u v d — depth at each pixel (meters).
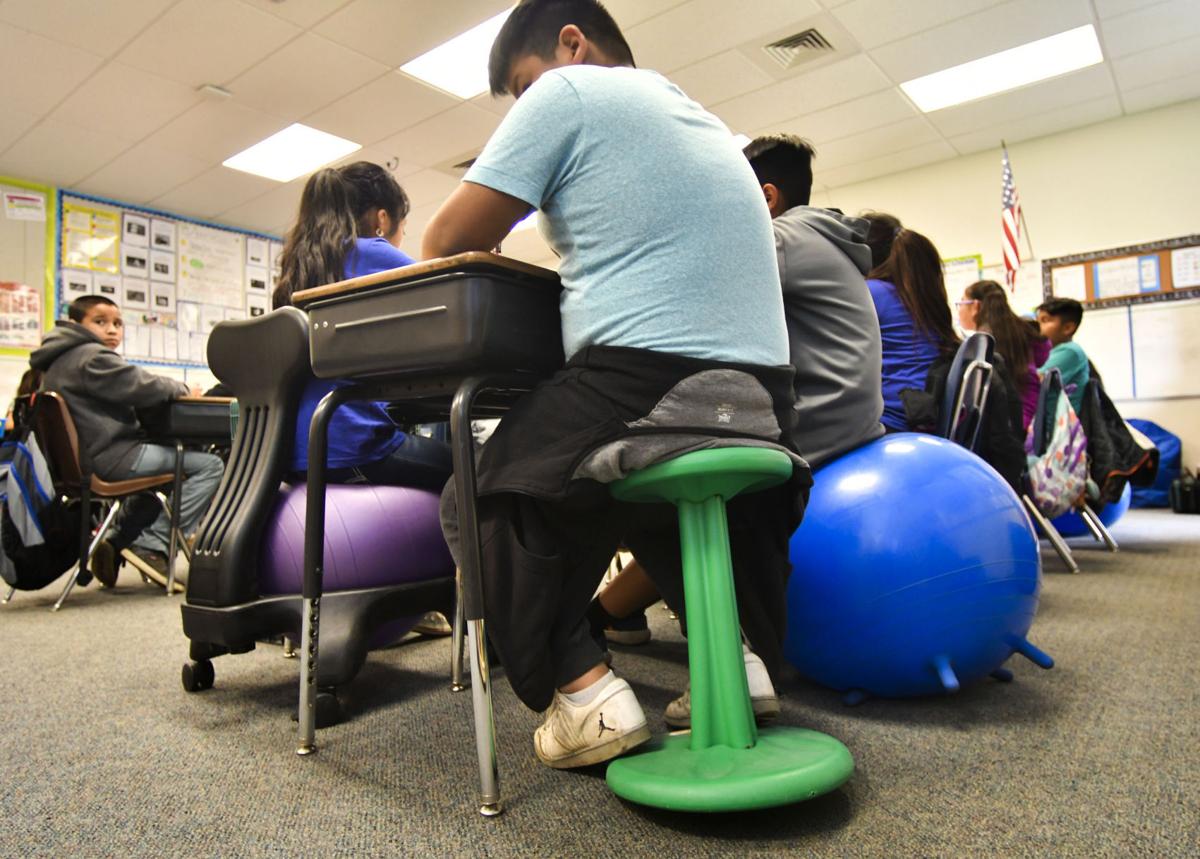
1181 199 4.48
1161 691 1.15
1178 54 3.92
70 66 3.66
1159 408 4.57
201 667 1.28
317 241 1.36
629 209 0.79
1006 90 4.26
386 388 0.94
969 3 3.42
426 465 1.40
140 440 2.52
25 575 2.27
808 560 1.10
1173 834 0.71
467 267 0.78
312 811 0.80
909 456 1.14
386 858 0.69
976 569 1.04
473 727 1.06
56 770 0.93
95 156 4.66
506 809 0.79
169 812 0.80
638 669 1.35
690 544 0.80
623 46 1.02
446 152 4.79
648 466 0.75
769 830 0.73
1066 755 0.90
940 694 1.16
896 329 1.76
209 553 1.18
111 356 2.44
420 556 1.27
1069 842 0.69
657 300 0.78
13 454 2.31
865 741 0.96
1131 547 2.94
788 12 3.44
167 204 5.48
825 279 1.20
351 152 4.75
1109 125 4.67
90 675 1.41
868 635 1.06
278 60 3.68
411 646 1.62
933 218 5.26
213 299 5.86
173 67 3.71
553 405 0.79
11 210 4.92
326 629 1.12
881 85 4.13
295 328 1.15
